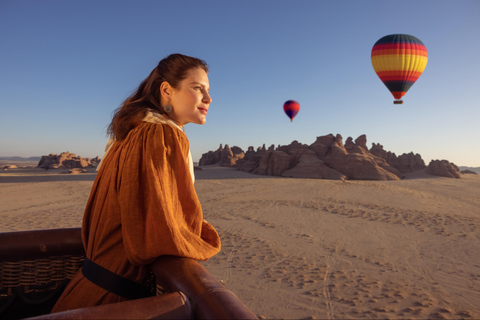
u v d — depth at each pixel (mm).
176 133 984
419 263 10055
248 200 24125
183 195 946
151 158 893
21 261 1255
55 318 525
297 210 19812
